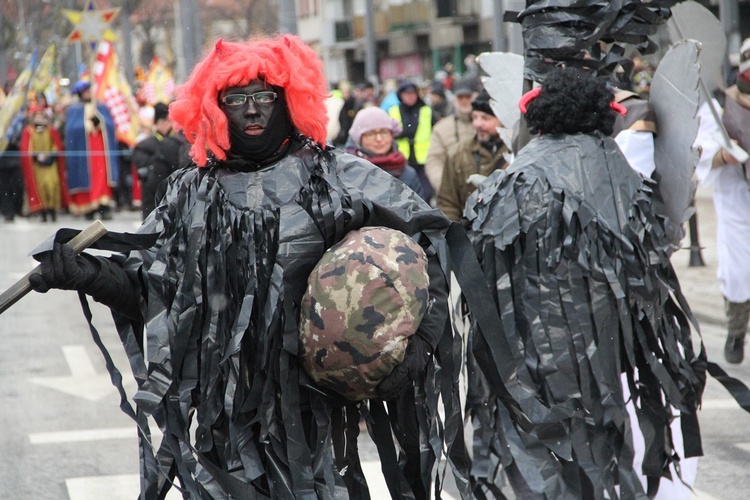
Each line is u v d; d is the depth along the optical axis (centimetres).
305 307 756
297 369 781
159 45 8981
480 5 9738
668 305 1081
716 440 1459
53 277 759
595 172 1030
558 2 1182
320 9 11644
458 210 1834
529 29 1205
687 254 3022
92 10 5516
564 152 1037
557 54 1191
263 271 785
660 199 1125
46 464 1426
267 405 781
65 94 5859
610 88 1082
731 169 1777
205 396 794
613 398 995
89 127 4916
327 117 802
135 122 5384
